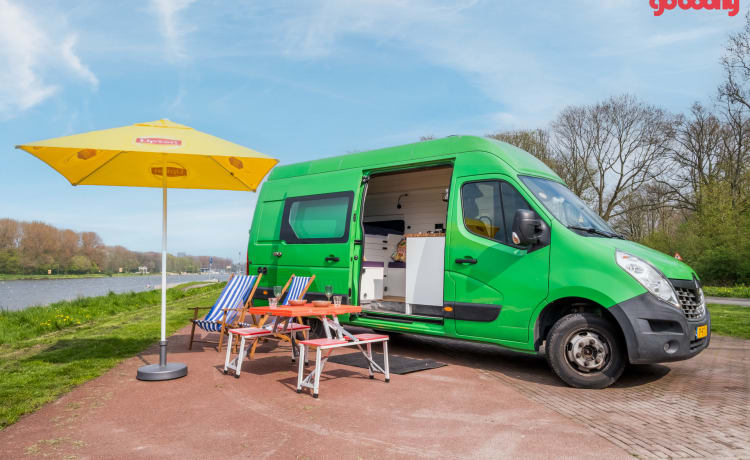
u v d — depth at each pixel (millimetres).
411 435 3758
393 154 7289
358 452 3412
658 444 3525
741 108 28500
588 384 5199
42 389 5090
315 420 4133
